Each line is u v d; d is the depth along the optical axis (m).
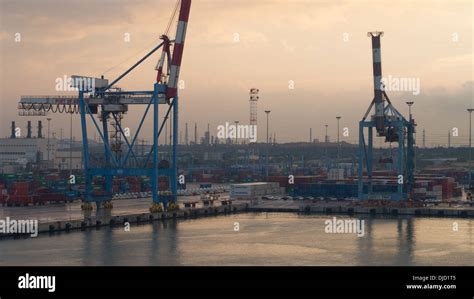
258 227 117.88
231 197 174.38
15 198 149.75
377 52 142.88
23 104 140.62
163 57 135.25
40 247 94.44
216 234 108.81
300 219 130.38
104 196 139.00
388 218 131.12
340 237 105.56
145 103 134.25
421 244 98.62
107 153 140.12
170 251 92.62
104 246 95.94
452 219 129.12
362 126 146.50
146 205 151.62
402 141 143.25
